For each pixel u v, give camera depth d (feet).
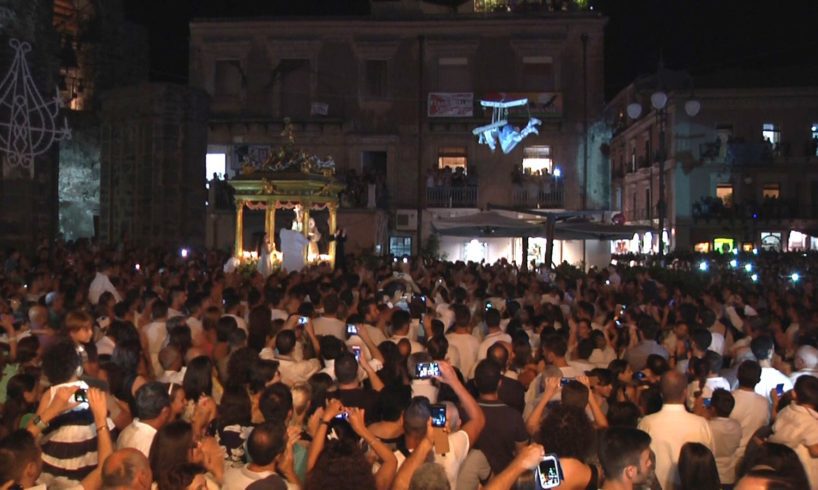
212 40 123.03
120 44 122.93
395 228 121.29
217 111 123.03
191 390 20.98
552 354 26.03
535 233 78.02
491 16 121.29
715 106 127.24
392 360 24.61
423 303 37.14
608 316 38.63
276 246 82.79
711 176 126.62
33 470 14.84
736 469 20.20
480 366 20.06
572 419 16.87
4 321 28.66
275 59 123.13
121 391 23.06
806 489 15.01
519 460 14.48
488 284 53.88
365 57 122.83
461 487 19.19
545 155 122.31
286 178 67.05
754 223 120.26
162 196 90.74
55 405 17.84
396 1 125.90
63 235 110.73
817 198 125.49
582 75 120.88
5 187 70.33
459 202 120.88
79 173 111.86
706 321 35.99
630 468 15.07
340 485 13.51
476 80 121.90
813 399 20.75
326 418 17.38
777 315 39.91
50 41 79.05
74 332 23.90
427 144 123.24
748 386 24.03
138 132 92.02
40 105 73.41
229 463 18.53
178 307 36.50
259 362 21.79
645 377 26.08
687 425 19.97
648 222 134.51
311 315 32.40
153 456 16.11
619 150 155.74
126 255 64.80
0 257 64.18
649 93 132.87
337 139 122.83
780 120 126.62
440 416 17.97
